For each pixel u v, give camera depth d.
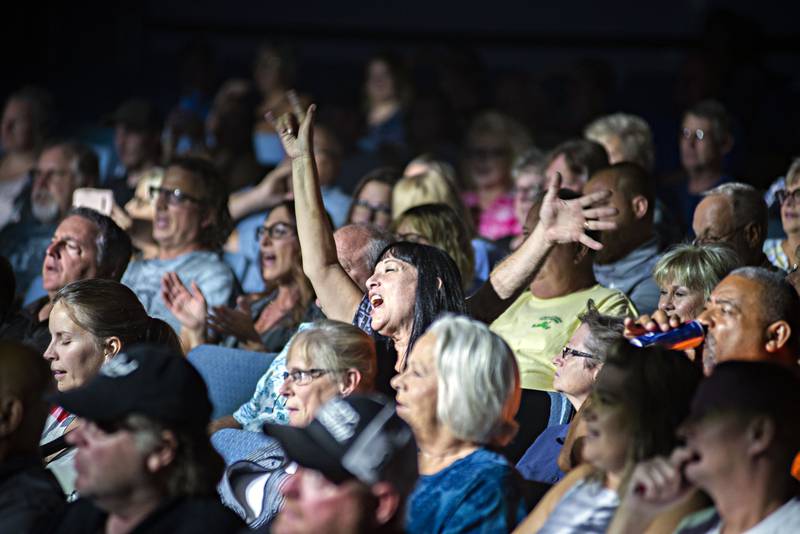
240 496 9.47
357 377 9.21
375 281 9.90
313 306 12.70
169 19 26.80
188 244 14.05
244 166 19.28
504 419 7.93
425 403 7.94
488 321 10.18
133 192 16.41
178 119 19.92
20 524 7.72
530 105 22.03
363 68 26.83
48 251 12.51
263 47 23.64
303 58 26.86
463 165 18.94
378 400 6.84
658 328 8.31
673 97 23.17
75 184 16.45
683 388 7.39
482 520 7.59
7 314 12.51
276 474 9.29
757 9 24.11
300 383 9.18
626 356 7.48
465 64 23.12
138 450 7.13
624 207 12.51
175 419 7.16
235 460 10.13
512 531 7.67
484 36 26.47
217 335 12.85
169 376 7.22
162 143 19.44
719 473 6.75
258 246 15.24
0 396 7.88
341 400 6.78
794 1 23.81
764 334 8.30
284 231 13.29
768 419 6.71
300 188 10.84
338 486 6.50
